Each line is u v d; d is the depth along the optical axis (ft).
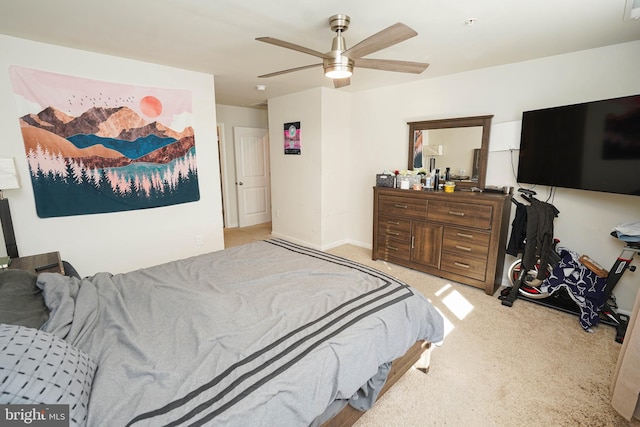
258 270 6.61
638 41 7.45
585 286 7.93
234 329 4.34
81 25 6.64
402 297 5.53
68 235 8.64
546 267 8.55
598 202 8.36
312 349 3.97
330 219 14.48
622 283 8.24
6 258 6.64
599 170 7.16
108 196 9.15
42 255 7.32
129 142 9.35
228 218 18.74
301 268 6.68
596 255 8.56
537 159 8.68
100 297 5.27
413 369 6.37
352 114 14.26
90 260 9.08
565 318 8.25
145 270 6.72
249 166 18.94
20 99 7.55
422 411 5.33
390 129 12.94
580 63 8.27
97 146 8.79
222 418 2.95
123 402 3.11
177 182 10.55
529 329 7.76
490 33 7.07
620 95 7.84
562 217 8.97
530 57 8.84
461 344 7.18
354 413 4.66
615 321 7.66
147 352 3.88
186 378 3.42
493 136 10.05
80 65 8.31
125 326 4.48
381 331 4.78
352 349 4.24
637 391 4.80
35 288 5.00
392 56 8.73
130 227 9.74
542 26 6.67
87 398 3.14
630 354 4.87
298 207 14.99
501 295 9.46
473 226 9.62
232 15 6.20
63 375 3.01
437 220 10.50
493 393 5.72
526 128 8.89
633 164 6.50
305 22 6.54
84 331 4.31
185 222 11.02
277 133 15.29
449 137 11.08
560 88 8.66
